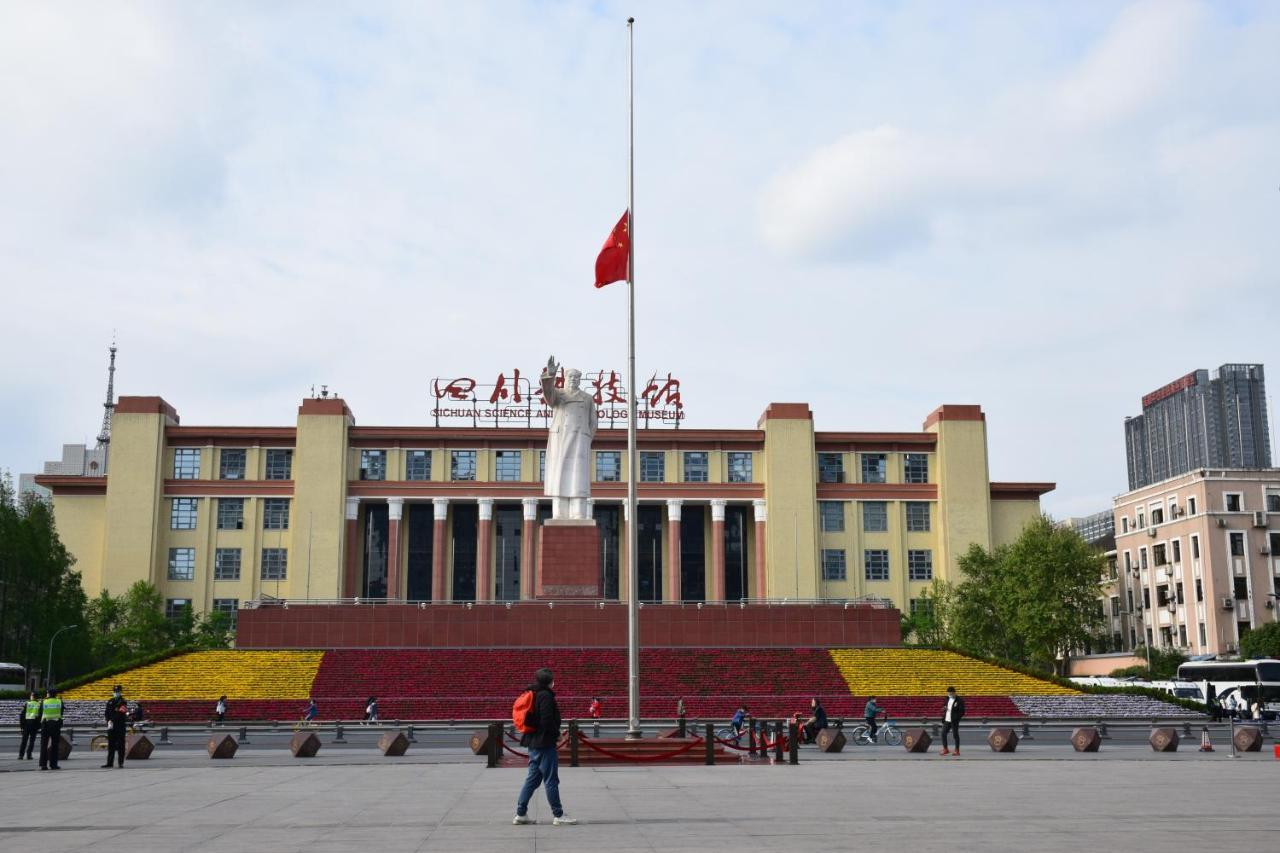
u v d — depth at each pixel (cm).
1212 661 8069
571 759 3253
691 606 7350
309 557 10156
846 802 2220
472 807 2164
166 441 10506
